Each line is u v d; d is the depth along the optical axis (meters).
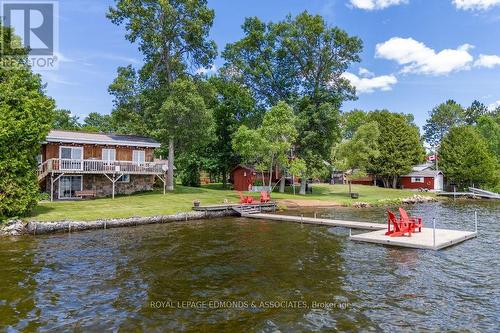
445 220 27.28
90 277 11.74
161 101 38.31
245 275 12.07
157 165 34.72
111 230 21.03
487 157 58.50
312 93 47.66
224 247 16.50
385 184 66.19
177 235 19.56
